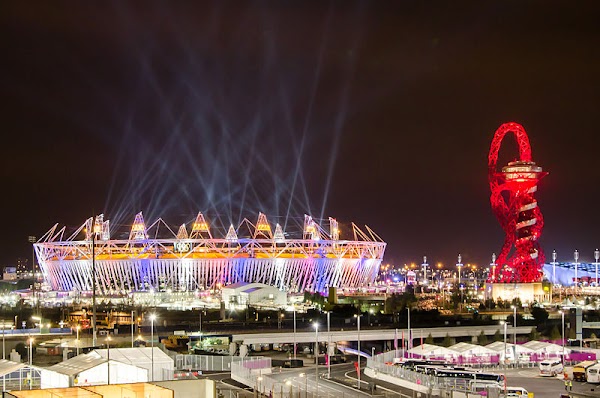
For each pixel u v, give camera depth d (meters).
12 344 184.62
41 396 93.81
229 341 195.25
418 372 149.00
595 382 149.12
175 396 100.19
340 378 153.50
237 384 142.50
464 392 124.62
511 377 158.50
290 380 150.38
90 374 120.12
